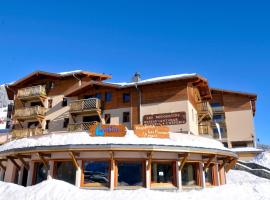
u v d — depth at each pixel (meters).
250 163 26.03
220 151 16.56
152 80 26.34
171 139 16.66
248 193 12.90
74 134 16.73
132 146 14.68
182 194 12.23
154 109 25.62
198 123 28.53
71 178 15.60
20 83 34.78
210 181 17.77
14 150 16.53
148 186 14.91
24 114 32.50
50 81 33.78
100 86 28.84
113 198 11.21
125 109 27.23
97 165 15.48
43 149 15.30
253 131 39.78
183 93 24.95
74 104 29.31
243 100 41.47
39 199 10.95
